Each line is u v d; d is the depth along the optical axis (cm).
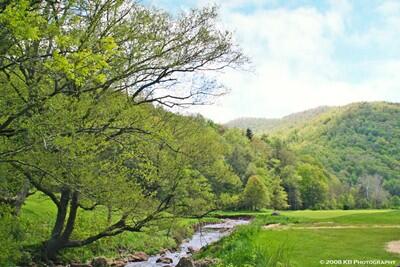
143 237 2739
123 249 2416
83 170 1305
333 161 17188
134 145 1538
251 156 10356
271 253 1530
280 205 9169
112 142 1522
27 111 1062
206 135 2062
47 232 2142
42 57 941
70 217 1739
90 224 2162
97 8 1148
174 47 1498
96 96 1430
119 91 1543
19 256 1586
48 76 1005
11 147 1173
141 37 1406
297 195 10094
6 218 1534
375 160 17212
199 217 1902
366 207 11175
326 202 10412
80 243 1781
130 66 1438
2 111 1052
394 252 1625
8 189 1702
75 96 1305
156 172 1762
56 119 1073
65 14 916
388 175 15838
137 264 2144
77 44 954
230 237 2183
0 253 1459
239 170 9369
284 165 11725
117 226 1773
